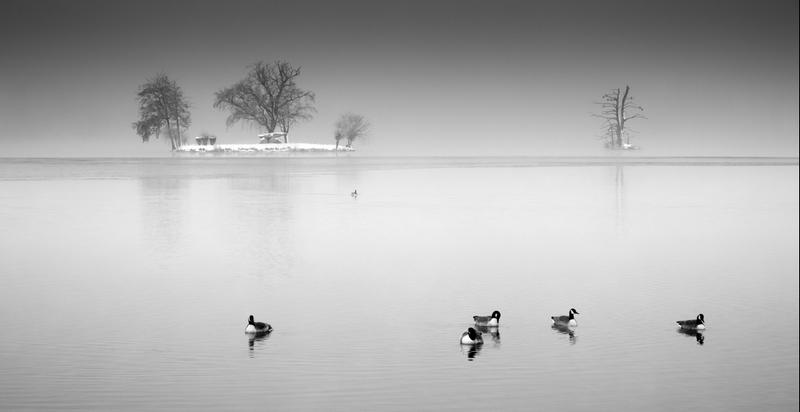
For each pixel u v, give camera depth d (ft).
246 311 101.96
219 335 90.89
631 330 94.79
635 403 73.10
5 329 92.68
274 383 76.02
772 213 219.20
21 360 81.61
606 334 92.94
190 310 102.32
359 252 148.15
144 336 90.22
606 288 117.19
